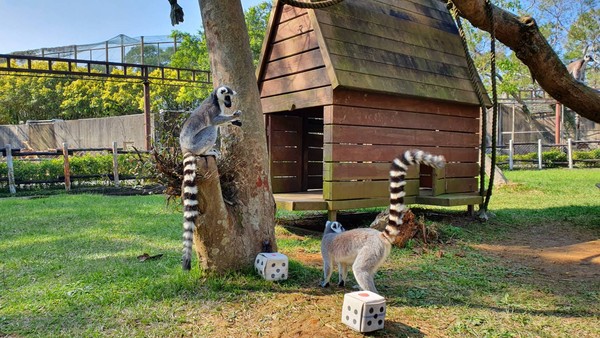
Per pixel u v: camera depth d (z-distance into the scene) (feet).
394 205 12.95
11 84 120.98
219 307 12.84
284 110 25.05
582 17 84.07
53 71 55.98
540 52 25.66
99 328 11.50
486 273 17.02
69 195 41.86
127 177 51.19
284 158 28.25
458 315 12.65
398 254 19.45
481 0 23.73
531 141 96.68
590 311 13.12
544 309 13.24
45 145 97.19
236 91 15.85
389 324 11.89
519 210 32.55
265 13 80.38
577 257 19.76
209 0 15.80
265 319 12.09
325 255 14.61
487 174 47.98
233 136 15.99
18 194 43.37
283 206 22.43
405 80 24.58
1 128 105.09
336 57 21.88
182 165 14.57
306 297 13.70
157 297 13.55
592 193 41.93
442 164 12.37
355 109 22.86
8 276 15.79
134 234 23.12
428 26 28.81
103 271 16.20
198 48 94.17
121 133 82.94
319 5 20.35
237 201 15.84
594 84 95.40
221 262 15.15
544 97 88.22
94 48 100.99
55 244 20.79
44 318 12.10
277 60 25.59
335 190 22.21
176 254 18.89
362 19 24.64
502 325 12.03
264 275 14.89
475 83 28.37
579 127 97.86
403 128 25.18
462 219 28.50
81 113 119.03
